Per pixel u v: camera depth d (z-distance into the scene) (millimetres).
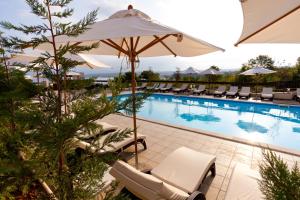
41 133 1113
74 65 1322
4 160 1070
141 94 1310
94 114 1132
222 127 10461
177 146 5961
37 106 1245
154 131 7402
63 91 1304
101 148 1447
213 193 3779
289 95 12500
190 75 20188
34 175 1177
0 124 1671
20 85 1215
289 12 1395
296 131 9531
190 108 14398
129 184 2656
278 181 745
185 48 4547
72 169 1372
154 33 2652
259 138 8898
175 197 2469
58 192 1330
